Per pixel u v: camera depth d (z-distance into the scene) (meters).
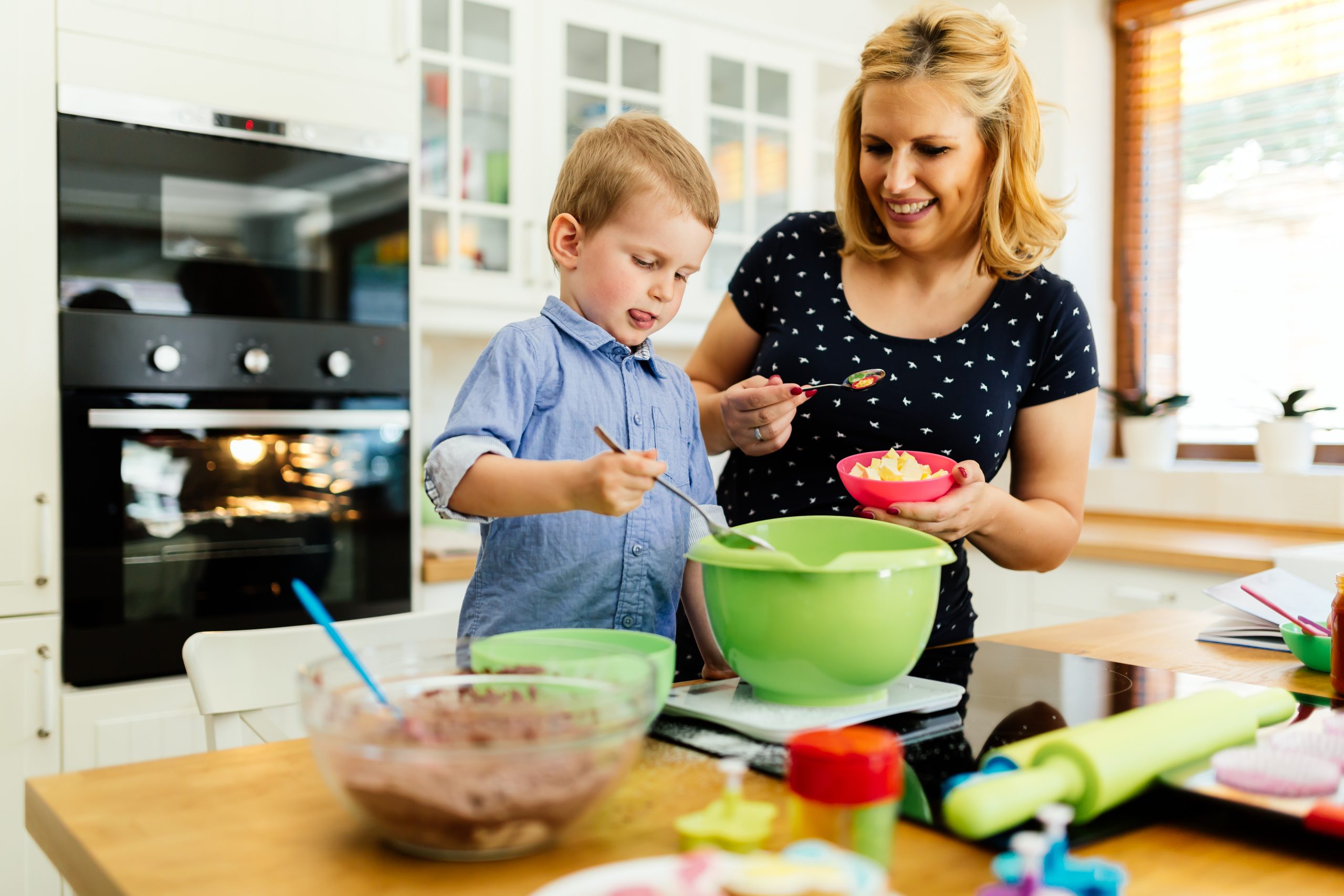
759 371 1.36
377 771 0.51
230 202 1.88
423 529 2.49
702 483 1.18
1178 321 3.00
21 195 1.70
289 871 0.53
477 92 2.38
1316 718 0.79
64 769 1.73
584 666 0.67
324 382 1.98
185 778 0.68
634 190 1.00
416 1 2.05
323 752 0.54
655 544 1.07
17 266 1.70
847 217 1.29
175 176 1.83
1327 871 0.55
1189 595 2.26
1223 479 2.74
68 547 1.74
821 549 0.90
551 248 1.08
